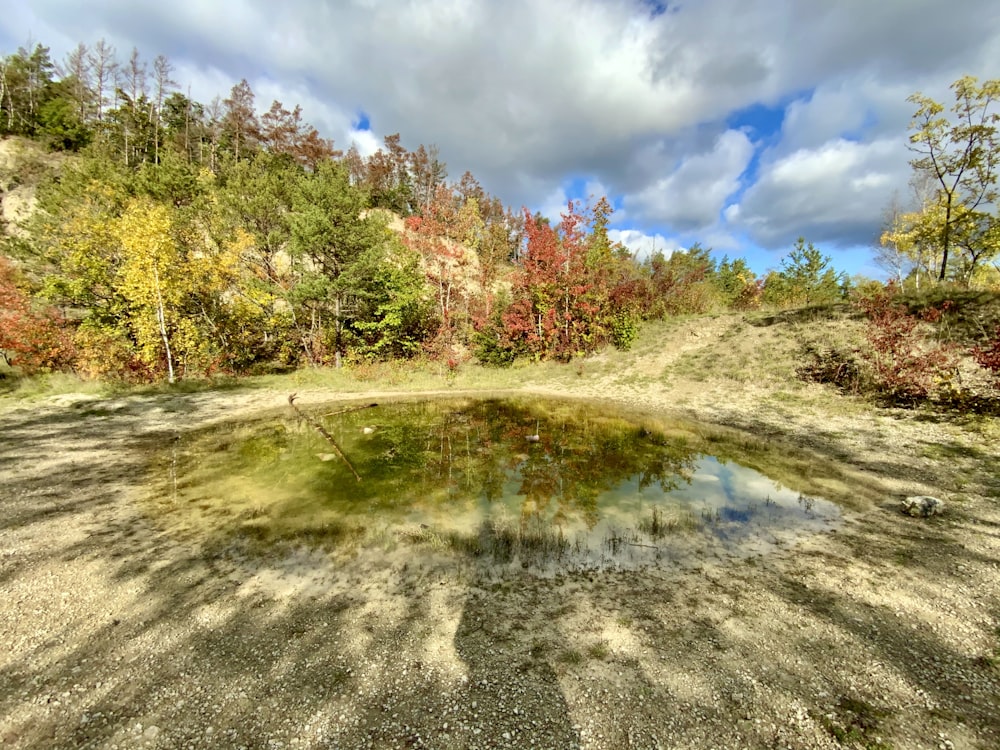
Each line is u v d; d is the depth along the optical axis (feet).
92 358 55.11
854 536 19.81
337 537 19.79
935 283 56.34
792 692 11.05
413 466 29.68
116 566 17.13
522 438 36.65
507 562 17.71
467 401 52.21
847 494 24.59
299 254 64.85
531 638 13.19
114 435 35.81
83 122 151.23
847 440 33.37
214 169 137.59
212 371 61.11
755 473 28.14
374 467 29.40
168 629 13.56
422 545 19.10
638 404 49.39
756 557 18.13
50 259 58.70
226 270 62.90
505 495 24.81
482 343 74.69
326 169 68.44
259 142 162.61
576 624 13.85
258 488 25.50
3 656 12.25
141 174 68.18
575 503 23.73
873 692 11.03
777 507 23.07
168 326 59.72
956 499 23.30
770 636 13.21
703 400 47.93
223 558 17.95
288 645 12.87
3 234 82.23
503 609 14.66
